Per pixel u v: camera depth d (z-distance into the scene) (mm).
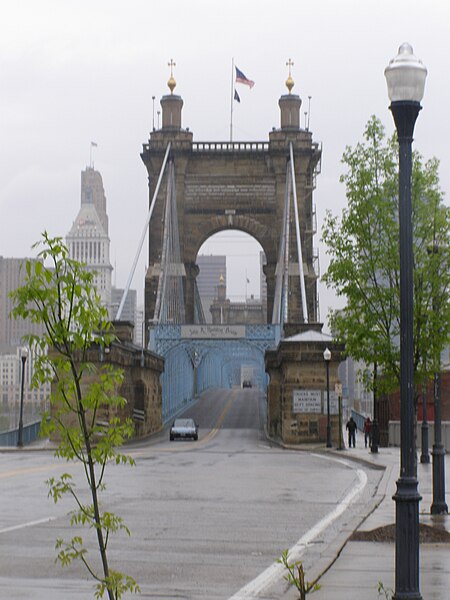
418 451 54844
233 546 19375
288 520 23734
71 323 9273
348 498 29359
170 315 130125
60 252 9328
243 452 59250
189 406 127875
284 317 112438
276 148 135250
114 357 71625
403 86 13039
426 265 25562
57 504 26500
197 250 135500
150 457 51938
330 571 15664
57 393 9477
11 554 17891
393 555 17281
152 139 135875
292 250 132500
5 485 32219
